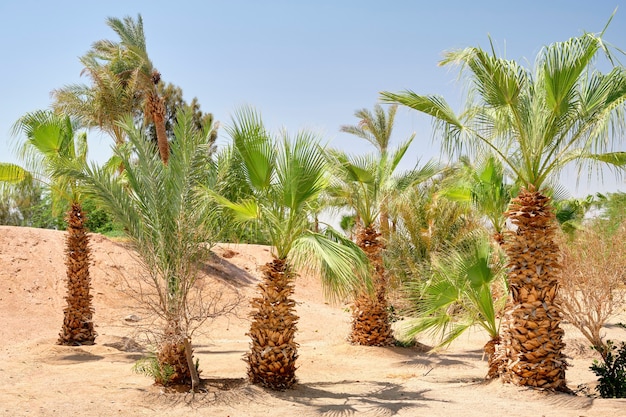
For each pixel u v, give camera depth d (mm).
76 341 14414
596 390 9578
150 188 9594
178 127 10125
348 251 9297
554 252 9406
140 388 9492
